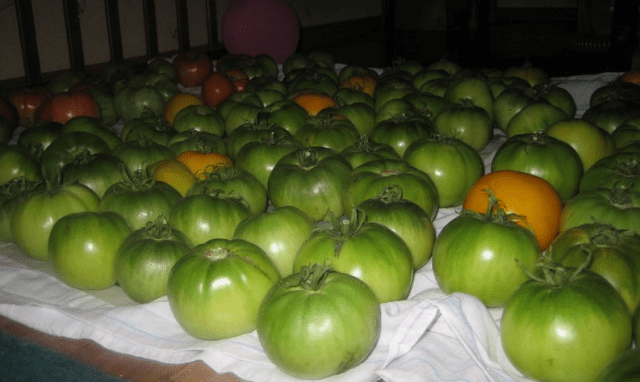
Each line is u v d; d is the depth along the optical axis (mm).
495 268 367
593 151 562
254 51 1260
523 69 883
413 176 477
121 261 401
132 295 405
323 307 315
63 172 541
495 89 807
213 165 539
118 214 441
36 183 501
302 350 312
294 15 1290
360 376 330
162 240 405
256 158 567
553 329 305
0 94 902
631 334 317
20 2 1106
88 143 607
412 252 423
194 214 440
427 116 685
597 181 480
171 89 922
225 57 1126
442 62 974
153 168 536
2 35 1113
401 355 343
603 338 302
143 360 365
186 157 565
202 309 349
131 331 379
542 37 1855
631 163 471
